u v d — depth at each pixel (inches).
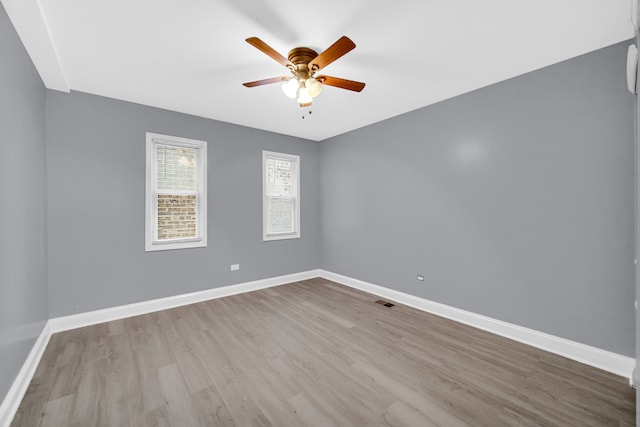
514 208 101.6
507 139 103.4
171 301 134.7
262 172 168.2
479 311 111.7
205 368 83.3
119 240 122.3
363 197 163.0
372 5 67.6
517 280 101.0
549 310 93.7
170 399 69.7
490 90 108.2
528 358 88.7
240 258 159.2
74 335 104.6
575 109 88.3
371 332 107.7
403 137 140.4
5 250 65.5
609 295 82.5
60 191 109.3
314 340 101.2
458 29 76.4
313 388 74.0
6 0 62.8
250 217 163.3
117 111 121.9
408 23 74.1
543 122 94.8
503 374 80.0
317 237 195.0
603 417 63.4
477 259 112.1
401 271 142.0
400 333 106.7
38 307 92.4
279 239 175.8
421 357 89.4
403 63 93.7
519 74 100.2
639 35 43.5
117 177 121.9
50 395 71.0
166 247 134.0
